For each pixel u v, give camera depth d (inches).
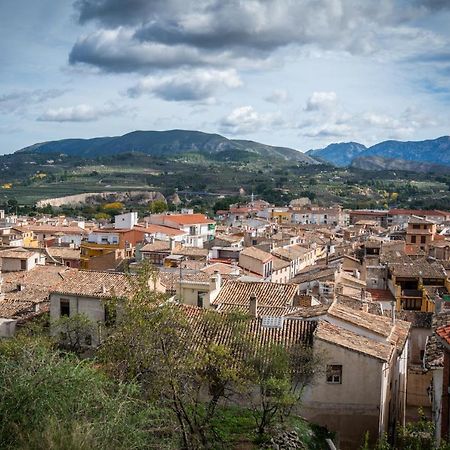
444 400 1082.7
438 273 3523.6
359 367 1405.0
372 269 3855.8
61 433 817.5
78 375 944.9
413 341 2384.4
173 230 5590.6
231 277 2829.7
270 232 6136.8
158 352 1189.7
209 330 1496.1
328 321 1555.1
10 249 3705.7
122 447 875.4
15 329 1956.2
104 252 4503.0
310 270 3681.1
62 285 1956.2
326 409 1412.4
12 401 882.1
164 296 1256.8
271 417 1290.6
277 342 1485.0
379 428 1396.4
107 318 1829.5
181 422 1103.0
